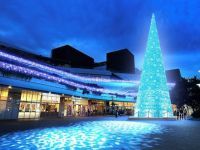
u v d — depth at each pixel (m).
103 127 15.86
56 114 31.33
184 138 10.29
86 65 72.50
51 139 9.25
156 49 26.55
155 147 7.73
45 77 24.73
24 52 44.69
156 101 25.25
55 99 31.27
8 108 22.16
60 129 13.80
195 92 38.69
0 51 22.42
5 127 14.15
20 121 19.97
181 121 24.44
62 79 28.55
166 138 10.22
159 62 26.30
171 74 71.62
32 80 22.53
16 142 8.28
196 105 38.88
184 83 40.81
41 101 27.98
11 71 19.50
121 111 50.06
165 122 22.11
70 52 68.44
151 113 25.08
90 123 20.11
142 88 25.92
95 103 44.94
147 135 11.34
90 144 8.16
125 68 75.19
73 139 9.41
